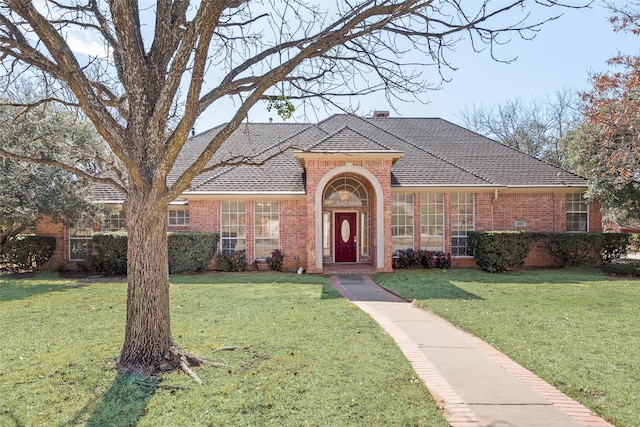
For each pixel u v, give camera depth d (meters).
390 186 15.38
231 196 16.12
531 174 18.47
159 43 5.11
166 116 4.82
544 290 11.11
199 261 15.09
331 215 18.17
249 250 16.47
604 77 12.67
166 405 3.95
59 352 5.56
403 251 16.62
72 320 7.55
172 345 5.17
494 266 15.23
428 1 4.30
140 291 4.94
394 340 6.27
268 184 16.66
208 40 4.19
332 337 6.24
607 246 16.52
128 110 5.26
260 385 4.40
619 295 10.30
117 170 5.41
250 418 3.69
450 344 6.19
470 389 4.50
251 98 4.62
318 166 15.22
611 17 11.02
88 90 4.32
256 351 5.54
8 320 7.56
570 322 7.44
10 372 4.83
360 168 15.17
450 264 16.61
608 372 4.96
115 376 4.67
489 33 4.56
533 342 6.21
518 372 5.02
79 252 16.72
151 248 4.96
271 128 21.38
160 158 4.92
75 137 13.57
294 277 14.03
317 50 4.86
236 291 10.87
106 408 3.89
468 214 17.41
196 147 19.88
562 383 4.64
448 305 8.99
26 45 4.18
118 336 6.39
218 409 3.86
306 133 20.38
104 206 15.99
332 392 4.24
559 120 38.47
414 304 9.47
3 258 15.56
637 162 12.98
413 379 4.64
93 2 5.22
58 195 13.66
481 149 20.61
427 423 3.62
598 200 17.00
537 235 16.47
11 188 13.01
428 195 17.25
